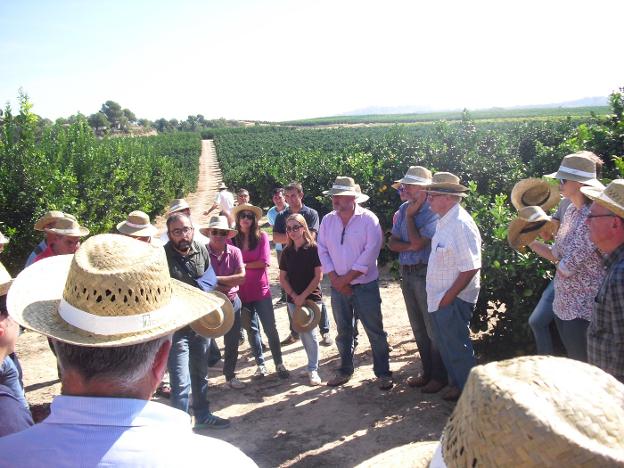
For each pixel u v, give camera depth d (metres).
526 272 4.91
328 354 6.73
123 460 1.37
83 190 15.49
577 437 0.95
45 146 17.45
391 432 4.62
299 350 6.93
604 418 1.01
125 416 1.43
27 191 10.87
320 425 4.86
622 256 2.96
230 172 38.31
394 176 12.56
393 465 1.45
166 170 32.44
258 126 132.88
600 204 3.03
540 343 4.50
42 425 1.45
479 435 1.04
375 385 5.61
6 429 1.98
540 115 89.31
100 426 1.42
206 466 1.42
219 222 5.34
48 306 1.67
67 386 1.51
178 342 4.43
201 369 4.83
